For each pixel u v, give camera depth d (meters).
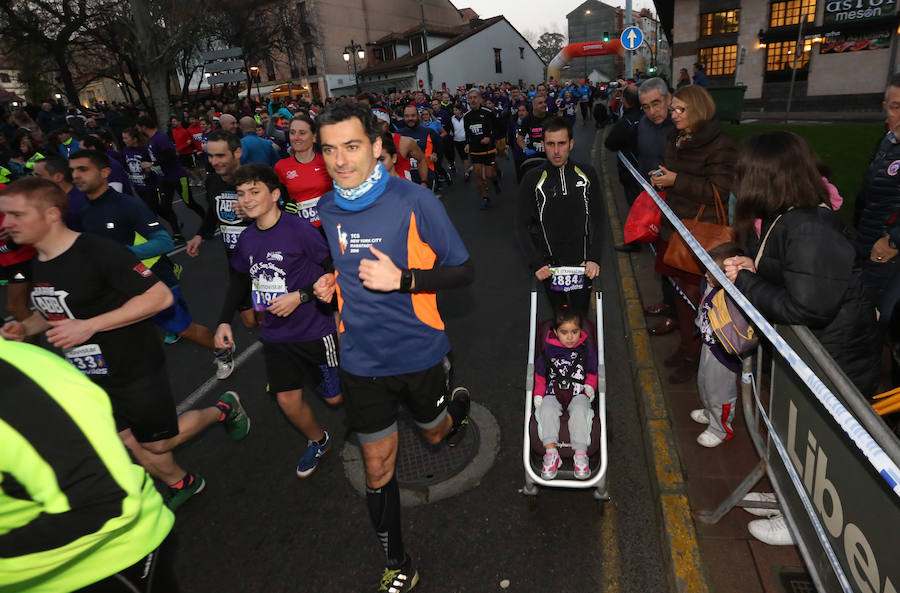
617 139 6.98
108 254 2.41
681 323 3.85
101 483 1.29
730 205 3.45
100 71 36.00
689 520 2.66
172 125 15.56
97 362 2.52
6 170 9.16
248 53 38.34
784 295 2.05
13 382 1.21
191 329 4.41
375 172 2.15
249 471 3.51
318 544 2.89
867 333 2.17
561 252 3.66
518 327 5.27
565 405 3.08
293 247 2.95
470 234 8.68
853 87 26.70
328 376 3.35
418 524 2.94
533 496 2.92
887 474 1.21
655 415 3.47
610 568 2.60
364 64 52.09
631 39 13.35
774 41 28.45
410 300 2.27
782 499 2.20
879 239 3.31
